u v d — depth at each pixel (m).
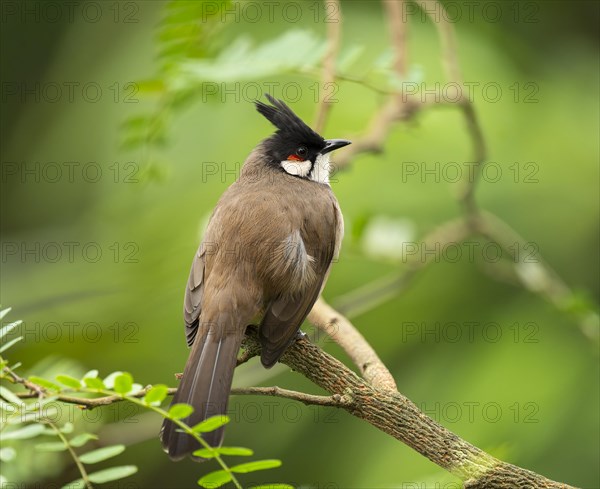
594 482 9.05
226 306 6.74
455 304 10.54
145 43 11.74
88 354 11.43
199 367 6.25
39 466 6.82
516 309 10.31
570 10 12.64
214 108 11.38
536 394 9.55
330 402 5.54
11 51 13.46
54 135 12.23
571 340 9.88
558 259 10.76
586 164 11.24
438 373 9.98
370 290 9.57
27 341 11.48
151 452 11.36
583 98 11.95
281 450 10.24
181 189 11.35
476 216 9.48
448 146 11.23
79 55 12.16
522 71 12.03
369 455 9.59
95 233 11.91
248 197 7.54
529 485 5.29
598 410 9.36
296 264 7.04
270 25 11.10
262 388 5.48
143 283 11.38
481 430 9.38
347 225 9.66
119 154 11.83
